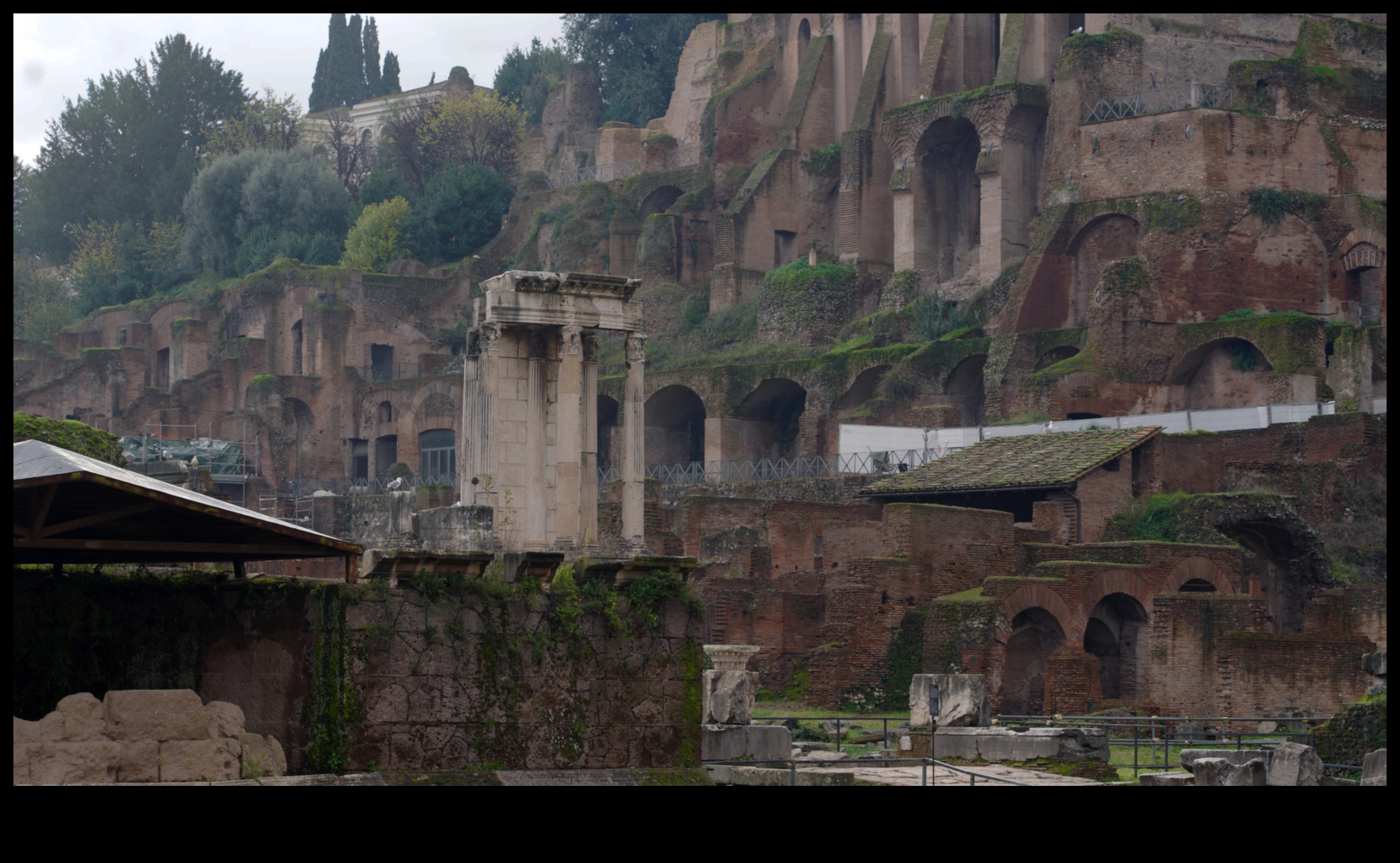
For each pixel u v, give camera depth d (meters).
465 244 133.25
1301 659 55.22
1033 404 82.31
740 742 35.44
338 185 140.00
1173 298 84.69
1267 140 86.94
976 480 66.81
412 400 111.12
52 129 157.88
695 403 101.56
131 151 154.00
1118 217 88.75
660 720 28.88
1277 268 85.81
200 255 139.50
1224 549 59.56
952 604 56.53
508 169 142.75
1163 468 67.94
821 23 117.81
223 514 25.83
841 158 110.69
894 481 70.06
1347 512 67.62
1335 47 91.31
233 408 117.44
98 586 27.33
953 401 90.50
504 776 27.23
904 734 40.34
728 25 127.50
